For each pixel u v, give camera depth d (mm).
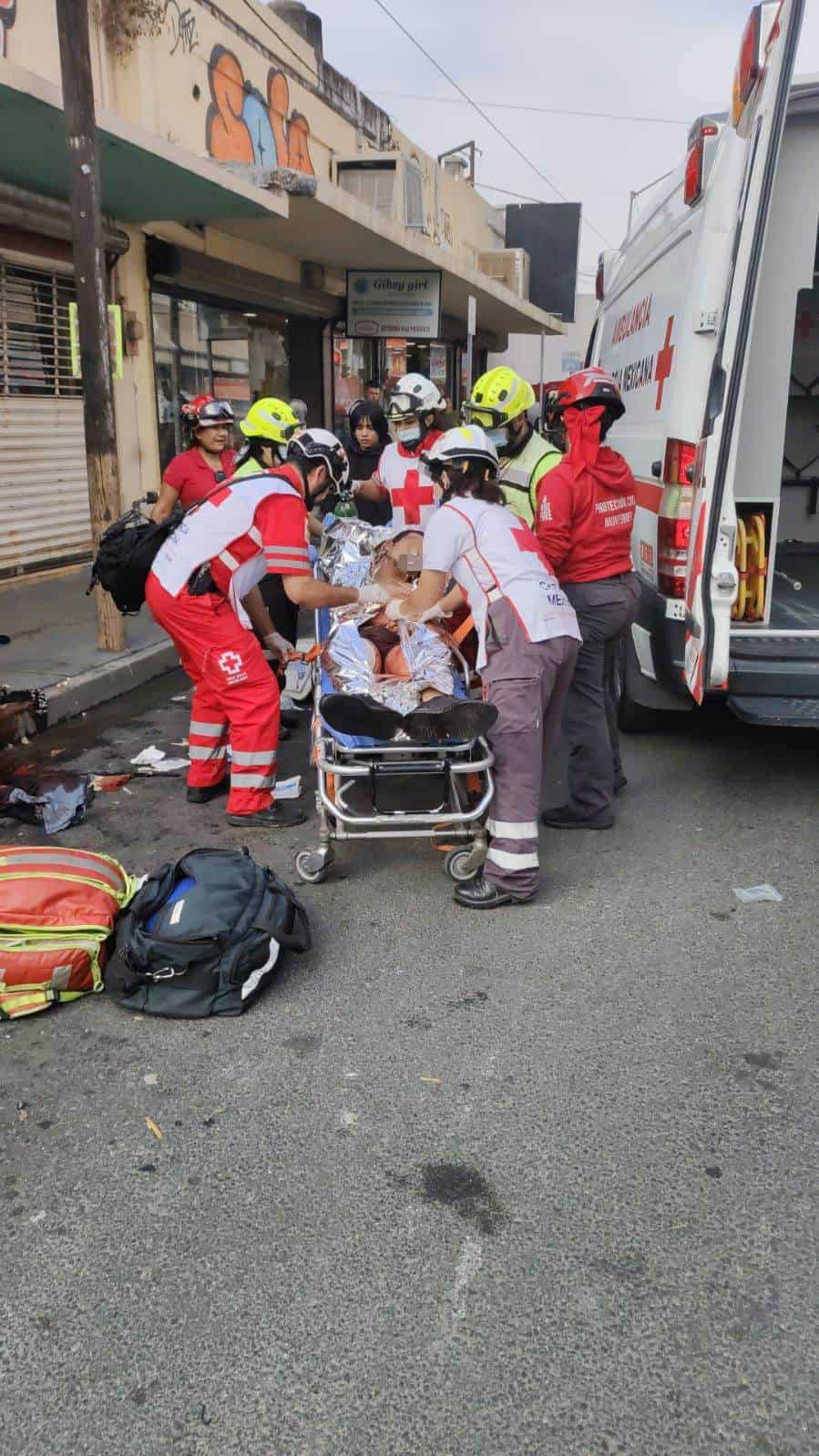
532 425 4859
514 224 31344
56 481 9898
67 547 10180
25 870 3338
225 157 12031
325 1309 2150
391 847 4469
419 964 3504
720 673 4336
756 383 4680
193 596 4242
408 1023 3162
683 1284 2209
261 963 3211
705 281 4395
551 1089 2852
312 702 6469
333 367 17297
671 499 4723
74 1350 2061
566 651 3816
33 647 7305
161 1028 3150
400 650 4090
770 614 5422
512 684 3729
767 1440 1874
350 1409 1937
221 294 12562
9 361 9086
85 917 3271
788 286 4590
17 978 3170
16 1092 2848
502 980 3404
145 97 10148
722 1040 3074
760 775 5371
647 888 4066
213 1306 2160
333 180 15664
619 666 5859
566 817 4629
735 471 4777
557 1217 2396
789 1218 2393
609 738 4766
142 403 10992
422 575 3893
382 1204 2439
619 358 6605
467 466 3926
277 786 4961
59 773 5227
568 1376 1999
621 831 4637
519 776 3789
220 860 3383
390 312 15719
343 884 4105
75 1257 2287
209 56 11438
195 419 6148
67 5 5910
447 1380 1991
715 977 3418
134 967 3166
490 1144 2641
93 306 6410
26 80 5996
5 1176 2529
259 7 12562
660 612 4891
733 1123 2715
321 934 3707
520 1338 2080
